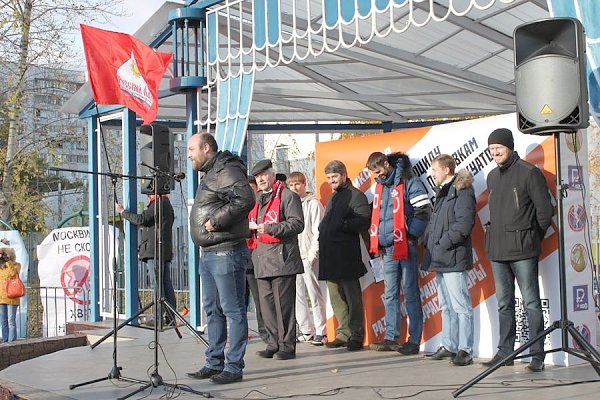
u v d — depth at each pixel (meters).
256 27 8.34
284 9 8.52
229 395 5.50
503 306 6.13
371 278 7.79
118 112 10.84
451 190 6.52
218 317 6.21
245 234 6.01
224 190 5.87
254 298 7.84
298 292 8.25
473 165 6.96
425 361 6.67
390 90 12.30
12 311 12.50
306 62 10.44
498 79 11.63
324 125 14.46
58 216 24.45
